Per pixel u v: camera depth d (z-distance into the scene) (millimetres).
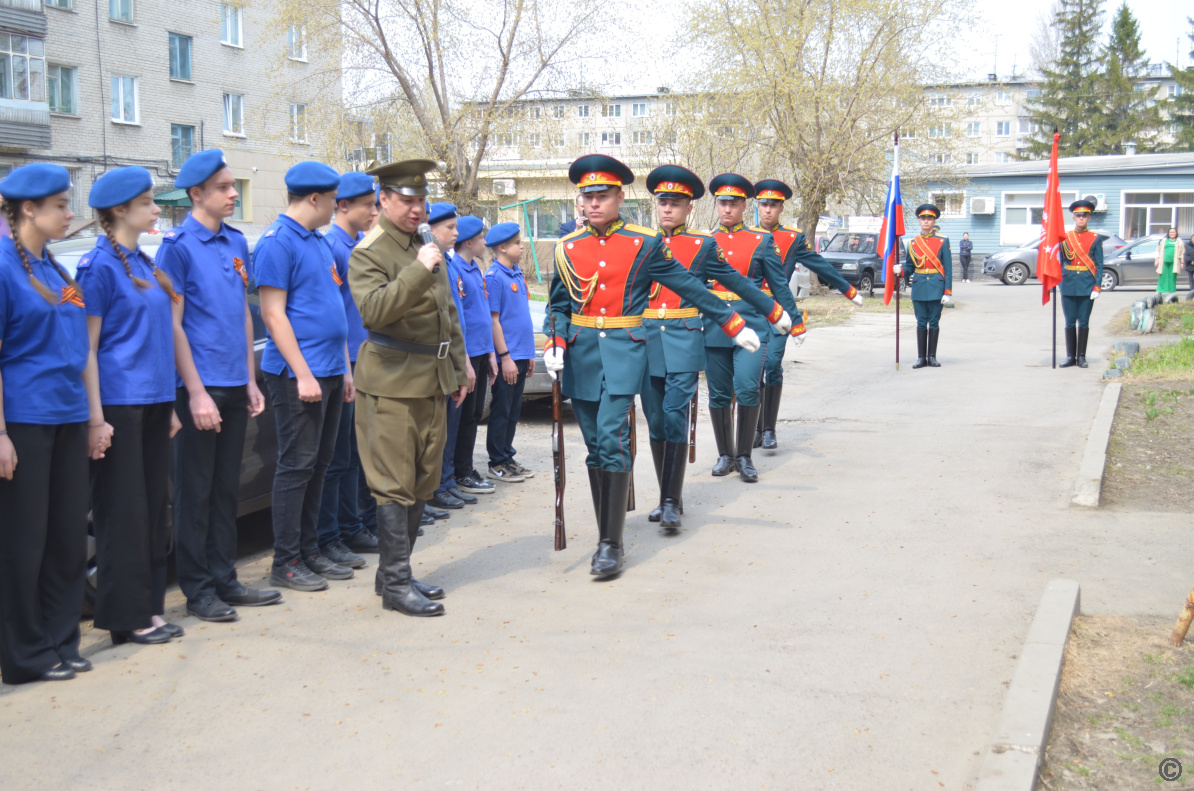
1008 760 3148
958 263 39438
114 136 30875
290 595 5094
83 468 4121
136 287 4262
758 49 24906
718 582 5090
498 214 28938
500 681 3955
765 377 8219
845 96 26203
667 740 3447
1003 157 72250
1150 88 59781
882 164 27266
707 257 6191
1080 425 8766
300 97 27344
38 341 3889
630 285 5301
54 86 29234
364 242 4746
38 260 3941
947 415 9578
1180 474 6906
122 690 3947
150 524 4480
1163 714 3539
